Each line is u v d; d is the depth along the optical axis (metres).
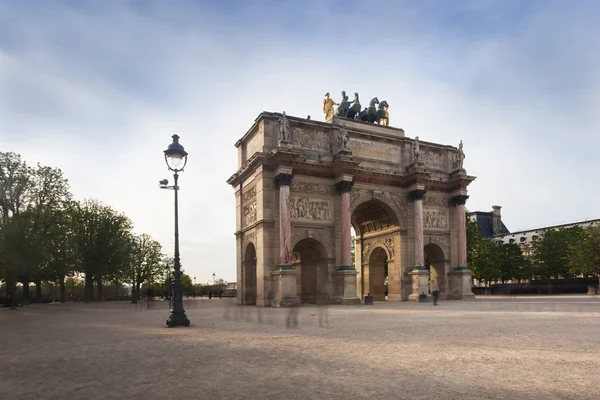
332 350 16.09
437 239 66.56
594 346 16.05
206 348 17.19
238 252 64.44
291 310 41.62
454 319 28.02
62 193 73.56
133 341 19.83
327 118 67.06
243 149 65.69
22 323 32.28
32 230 68.12
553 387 10.36
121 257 93.50
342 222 57.22
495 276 111.69
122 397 10.36
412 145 66.50
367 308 43.72
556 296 75.00
